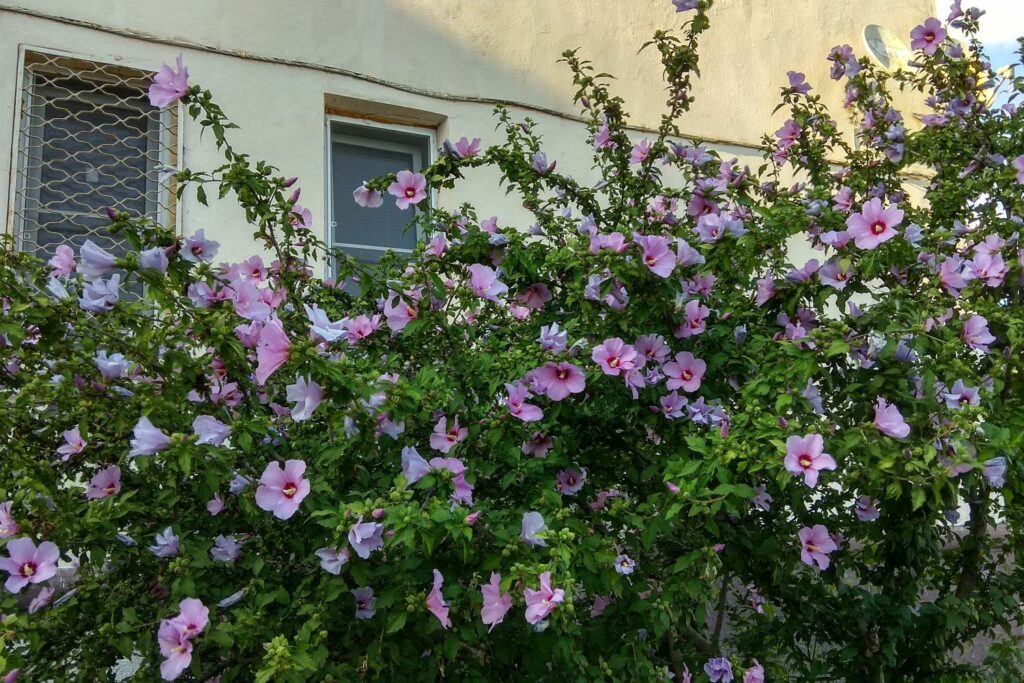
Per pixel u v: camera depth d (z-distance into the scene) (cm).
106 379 178
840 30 551
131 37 372
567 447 231
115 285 180
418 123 448
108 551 178
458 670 191
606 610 215
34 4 353
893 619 263
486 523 185
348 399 171
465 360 225
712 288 254
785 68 530
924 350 205
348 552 164
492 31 455
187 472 159
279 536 188
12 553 167
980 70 338
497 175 442
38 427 202
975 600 281
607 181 316
